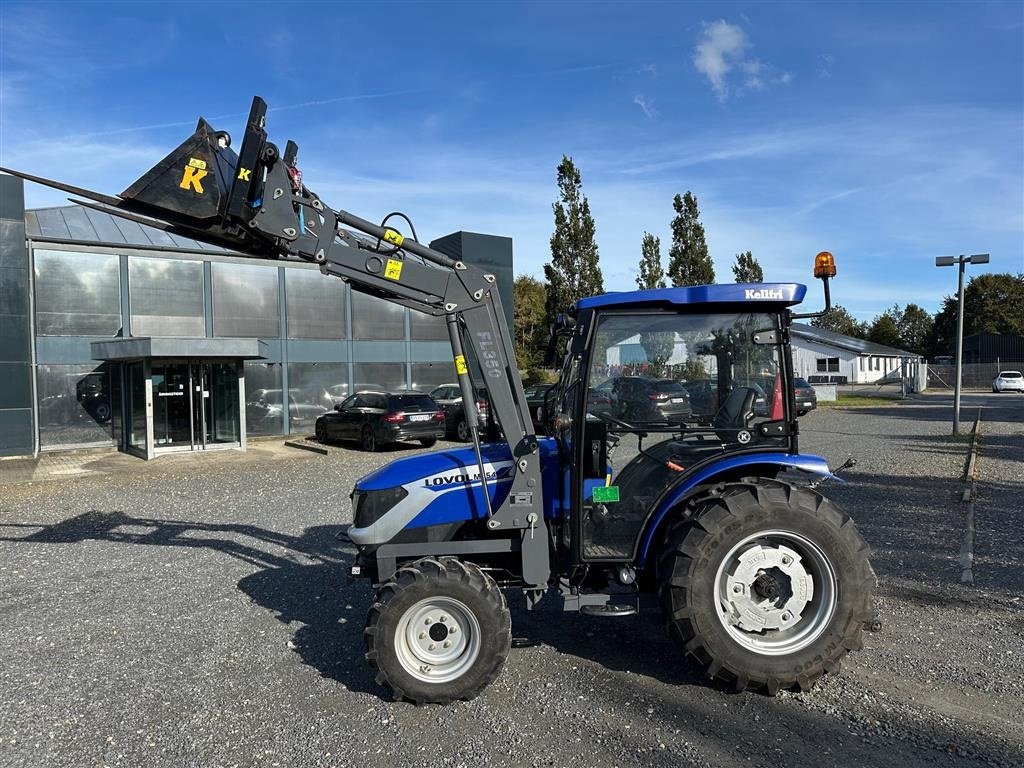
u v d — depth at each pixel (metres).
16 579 6.90
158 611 5.89
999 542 7.19
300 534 8.51
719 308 4.39
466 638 4.16
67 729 3.97
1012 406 29.91
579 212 28.17
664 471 4.44
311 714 4.08
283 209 4.42
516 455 4.39
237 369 18.34
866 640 4.86
